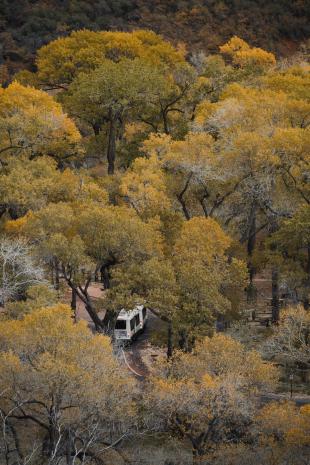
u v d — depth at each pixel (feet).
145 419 206.59
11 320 220.64
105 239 266.36
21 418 196.54
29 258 255.50
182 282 261.65
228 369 214.69
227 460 194.70
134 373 264.93
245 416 205.46
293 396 248.52
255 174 317.63
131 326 299.38
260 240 358.02
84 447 191.83
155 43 568.00
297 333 258.37
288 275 293.64
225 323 288.92
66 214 275.18
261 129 351.46
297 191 320.70
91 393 189.98
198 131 368.68
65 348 200.34
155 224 286.66
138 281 261.85
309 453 194.18
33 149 358.02
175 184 324.80
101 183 345.10
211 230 279.49
